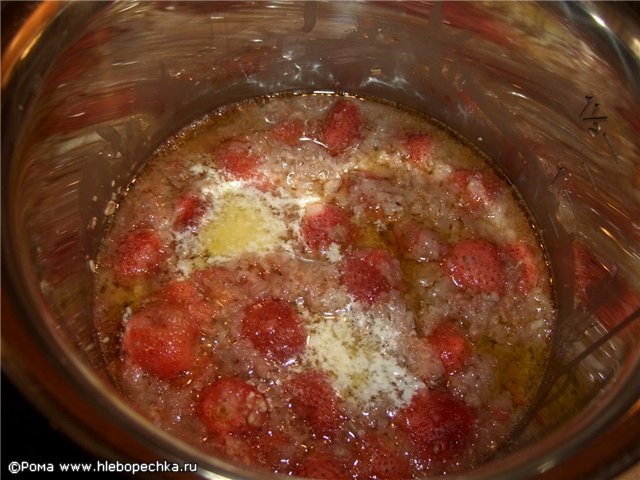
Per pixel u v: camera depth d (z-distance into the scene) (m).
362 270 0.23
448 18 0.24
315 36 0.26
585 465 0.15
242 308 0.22
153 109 0.25
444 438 0.20
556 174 0.25
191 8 0.22
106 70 0.22
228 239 0.24
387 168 0.27
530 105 0.25
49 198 0.20
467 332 0.23
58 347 0.15
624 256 0.22
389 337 0.22
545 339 0.24
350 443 0.20
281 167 0.26
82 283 0.23
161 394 0.21
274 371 0.21
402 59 0.27
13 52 0.18
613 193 0.22
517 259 0.25
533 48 0.23
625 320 0.21
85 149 0.22
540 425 0.21
